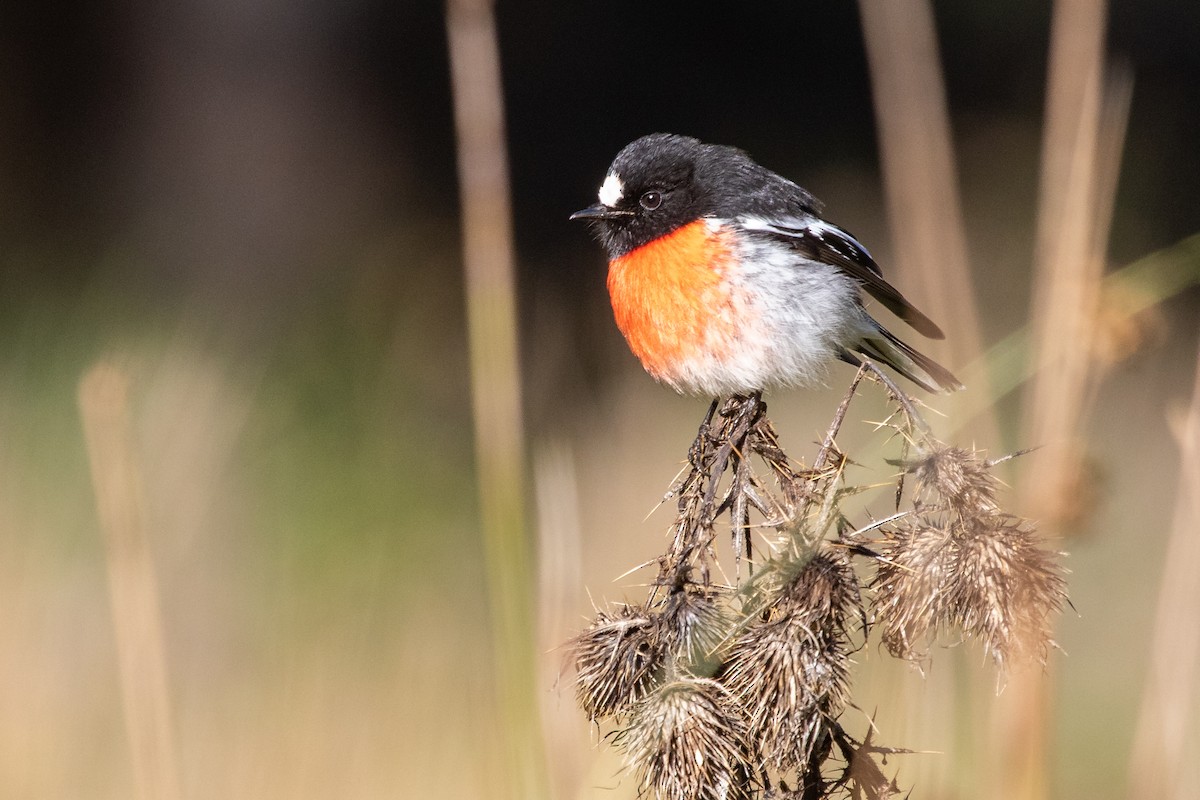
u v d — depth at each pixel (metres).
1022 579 4.99
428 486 16.11
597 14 27.95
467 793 10.70
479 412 6.66
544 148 27.39
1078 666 12.60
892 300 8.57
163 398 15.08
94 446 7.27
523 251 25.92
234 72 24.39
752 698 5.00
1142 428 16.72
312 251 23.80
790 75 28.53
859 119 28.08
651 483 14.35
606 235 8.66
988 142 26.23
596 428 16.72
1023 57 27.39
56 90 23.94
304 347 18.09
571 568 6.74
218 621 12.68
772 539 5.29
